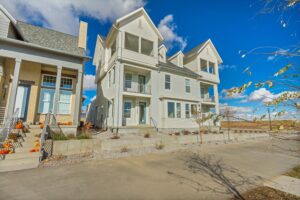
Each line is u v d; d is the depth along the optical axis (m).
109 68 15.80
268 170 5.69
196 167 5.98
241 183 4.48
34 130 8.35
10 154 5.94
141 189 4.05
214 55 21.72
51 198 3.56
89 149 7.93
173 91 16.66
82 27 12.42
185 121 15.90
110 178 4.77
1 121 9.11
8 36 9.28
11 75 10.09
